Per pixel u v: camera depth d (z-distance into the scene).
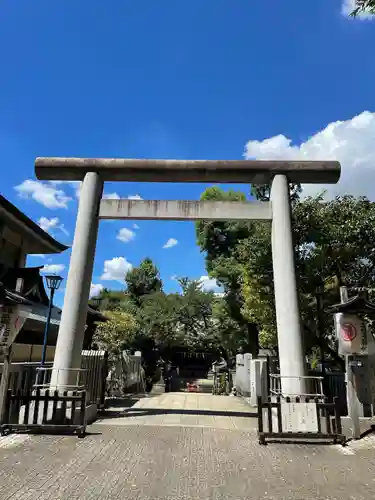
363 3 6.60
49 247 14.96
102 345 18.33
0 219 12.23
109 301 35.16
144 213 9.95
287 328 8.75
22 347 12.87
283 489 4.72
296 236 12.82
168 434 7.45
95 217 9.91
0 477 4.84
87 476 4.97
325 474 5.31
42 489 4.49
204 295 27.81
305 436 6.92
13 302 7.06
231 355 26.95
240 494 4.52
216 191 26.48
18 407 8.15
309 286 12.92
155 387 23.53
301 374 8.42
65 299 9.18
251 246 14.23
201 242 25.33
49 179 10.48
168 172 10.01
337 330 8.01
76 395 8.03
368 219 12.07
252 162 9.94
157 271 37.25
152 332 26.02
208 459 5.88
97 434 7.27
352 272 13.01
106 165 10.05
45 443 6.50
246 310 16.05
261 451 6.40
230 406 12.48
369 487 4.84
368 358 9.72
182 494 4.47
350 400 7.61
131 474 5.09
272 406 7.14
